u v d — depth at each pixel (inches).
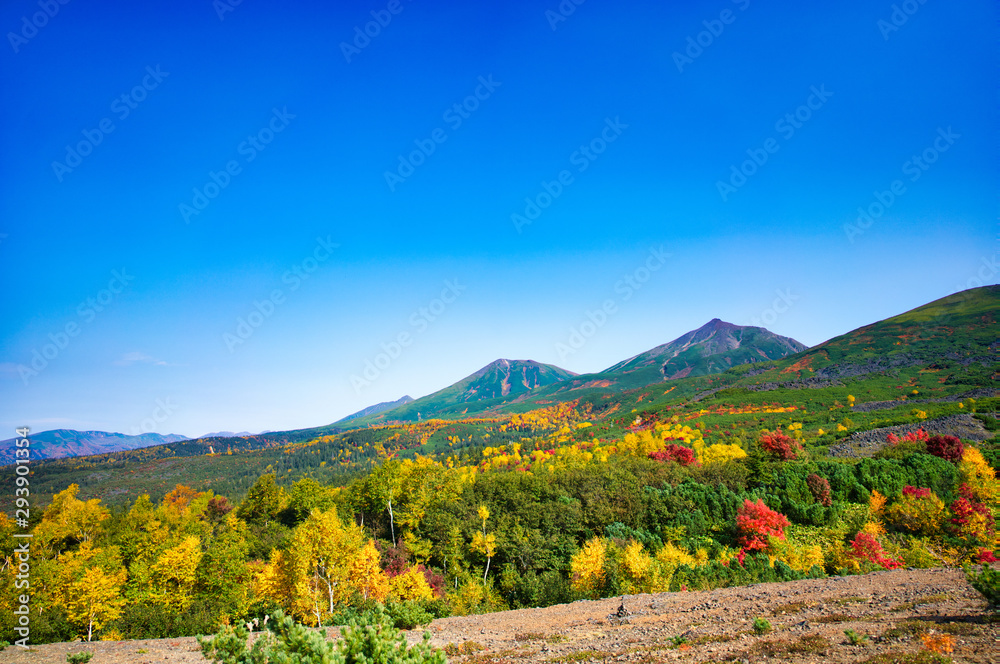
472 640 904.9
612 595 1460.4
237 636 561.3
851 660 534.0
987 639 540.1
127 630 1706.4
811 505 2102.6
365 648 511.2
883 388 6633.9
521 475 2844.5
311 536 1792.6
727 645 669.3
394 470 3115.2
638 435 4534.9
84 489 7500.0
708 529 2111.2
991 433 3415.4
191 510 4387.3
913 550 1581.0
